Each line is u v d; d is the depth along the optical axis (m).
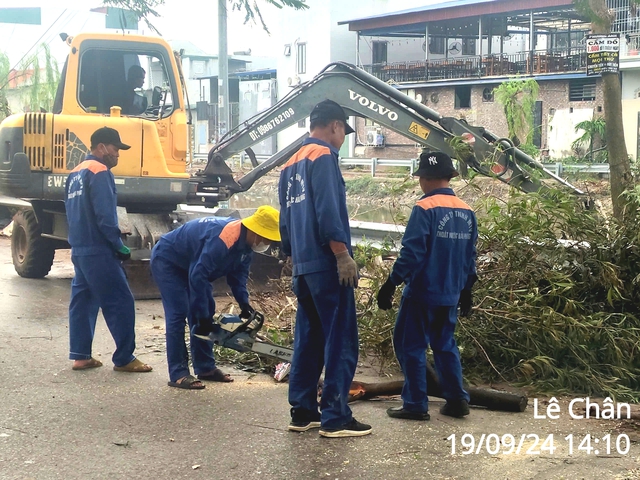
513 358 5.86
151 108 9.96
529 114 26.56
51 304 8.77
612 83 7.39
